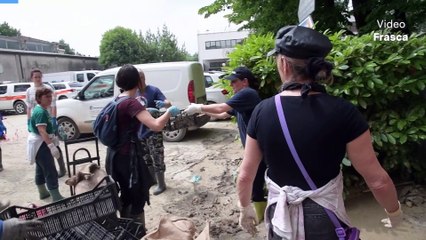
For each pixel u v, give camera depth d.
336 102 1.45
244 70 3.61
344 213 1.53
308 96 1.48
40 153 4.61
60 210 2.29
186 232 2.63
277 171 1.55
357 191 4.04
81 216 2.26
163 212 4.32
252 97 3.37
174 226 2.64
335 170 1.50
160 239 2.51
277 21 6.65
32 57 36.44
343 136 1.43
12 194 5.34
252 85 3.67
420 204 3.69
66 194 5.19
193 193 4.89
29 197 5.19
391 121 3.75
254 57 4.17
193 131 9.53
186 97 8.05
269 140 1.51
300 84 1.51
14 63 33.38
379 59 3.71
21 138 10.33
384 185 1.47
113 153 2.98
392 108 3.94
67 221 2.21
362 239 3.21
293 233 1.50
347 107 1.44
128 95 2.99
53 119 5.93
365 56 3.72
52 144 4.59
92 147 8.28
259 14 7.16
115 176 3.00
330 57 3.78
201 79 8.64
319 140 1.42
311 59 1.46
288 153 1.48
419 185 4.02
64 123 8.97
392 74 3.71
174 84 8.11
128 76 2.96
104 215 2.33
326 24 6.52
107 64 52.53
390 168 3.91
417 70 3.70
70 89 20.14
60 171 5.99
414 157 4.01
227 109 3.37
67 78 26.22
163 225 2.63
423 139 3.80
